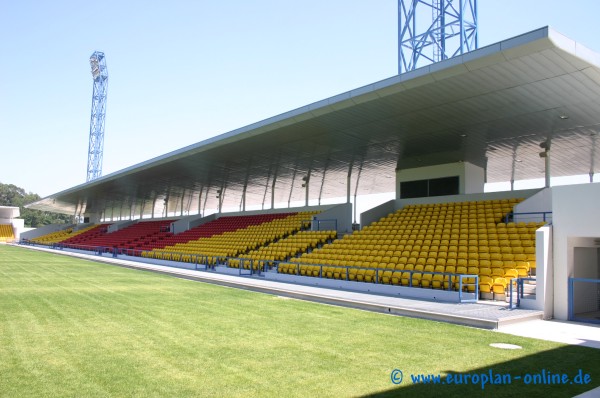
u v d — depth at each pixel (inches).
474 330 344.8
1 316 358.9
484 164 907.4
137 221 2011.6
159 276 770.8
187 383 210.8
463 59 417.7
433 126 629.6
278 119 646.5
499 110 546.6
